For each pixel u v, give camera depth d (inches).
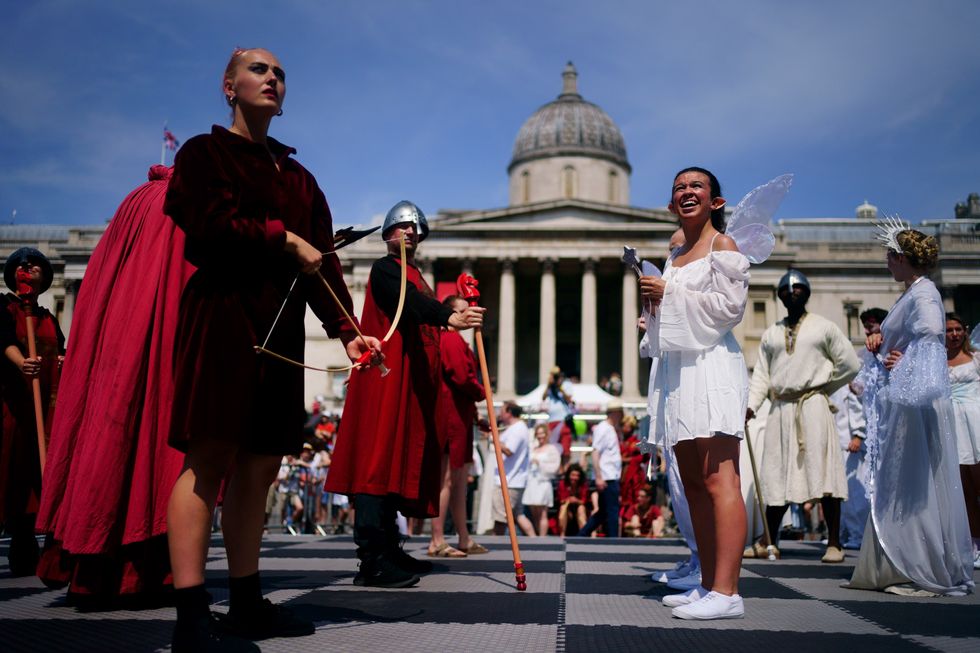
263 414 138.5
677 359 185.2
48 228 2878.9
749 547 339.0
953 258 2361.0
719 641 142.7
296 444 143.0
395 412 229.8
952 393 315.3
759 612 179.0
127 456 176.7
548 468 600.4
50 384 269.3
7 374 251.4
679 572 229.9
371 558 216.7
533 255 2244.1
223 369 132.6
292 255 135.8
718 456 176.9
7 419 247.9
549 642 139.9
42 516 188.5
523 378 2480.3
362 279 2299.5
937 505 223.3
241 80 143.0
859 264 2421.3
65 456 189.6
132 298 185.2
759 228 200.7
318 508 715.4
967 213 2760.8
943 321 232.7
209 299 135.3
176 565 129.1
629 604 187.0
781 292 352.2
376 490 220.5
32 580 234.5
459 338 316.5
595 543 404.2
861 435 425.4
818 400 336.2
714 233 191.8
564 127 2844.5
